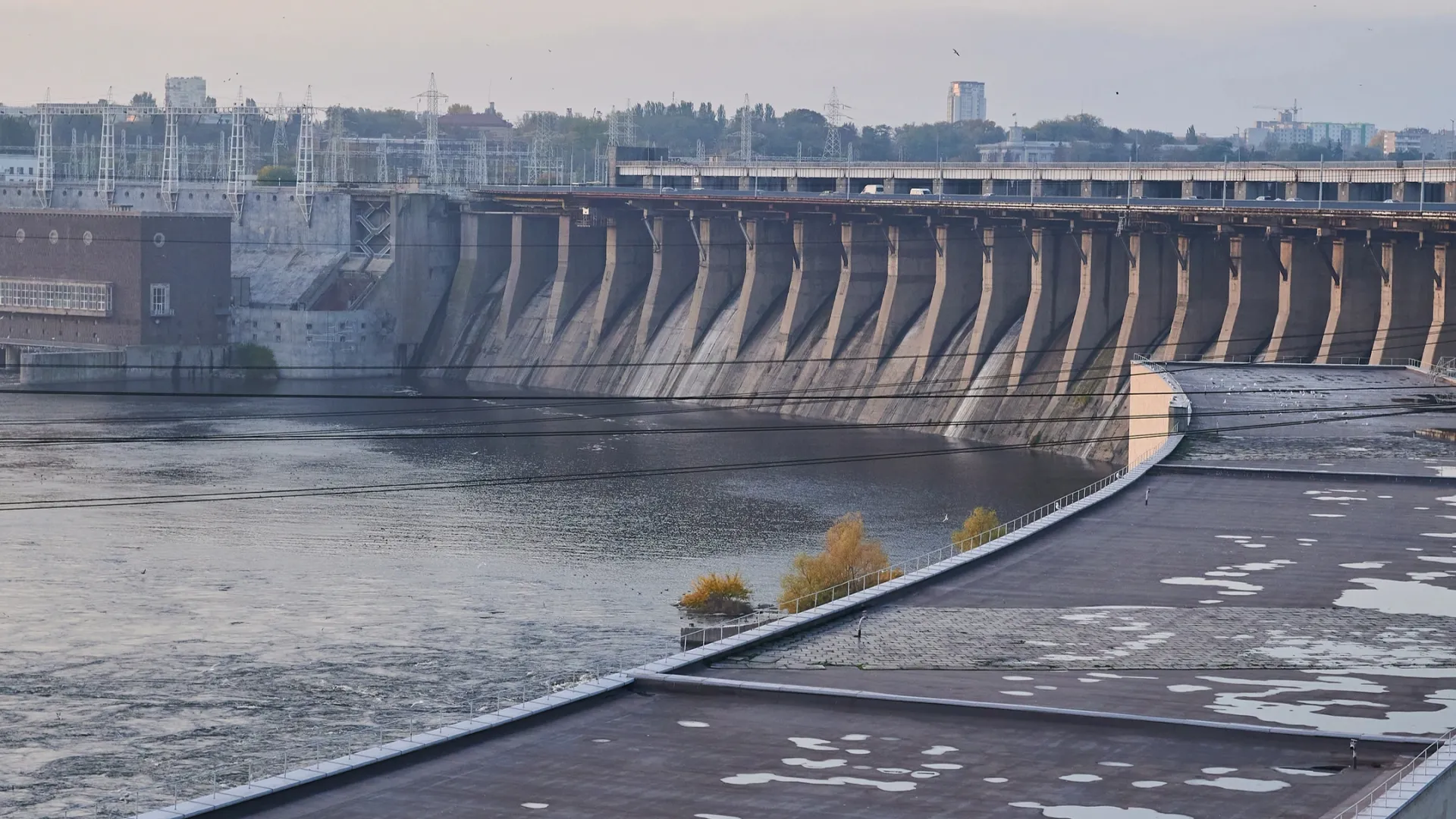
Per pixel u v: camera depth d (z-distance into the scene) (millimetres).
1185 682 85875
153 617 136000
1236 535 119312
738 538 167500
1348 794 68750
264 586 146250
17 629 132125
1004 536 118438
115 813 96250
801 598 117312
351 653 126375
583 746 75062
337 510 181500
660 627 133500
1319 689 84500
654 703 81688
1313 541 117312
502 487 196250
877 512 180250
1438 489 134375
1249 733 76000
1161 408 173875
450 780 70750
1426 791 66438
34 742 107500
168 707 114125
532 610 138875
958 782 70562
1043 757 73688
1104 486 139375
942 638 94750
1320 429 158750
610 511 181625
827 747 75125
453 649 127312
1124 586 106125
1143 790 69312
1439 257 196000
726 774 71562
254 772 102000
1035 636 95062
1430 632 95500
